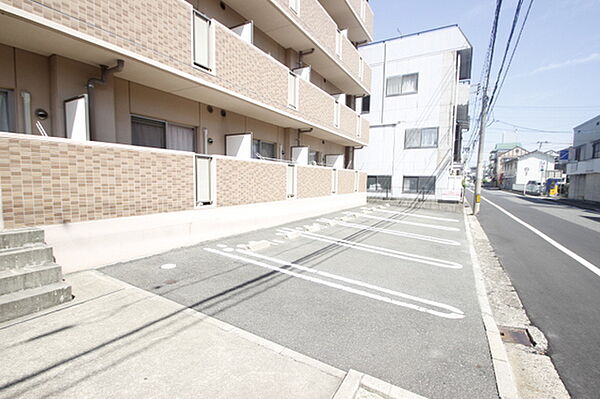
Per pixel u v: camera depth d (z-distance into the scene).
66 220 4.02
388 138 19.11
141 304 3.36
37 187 3.71
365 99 19.89
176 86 5.99
